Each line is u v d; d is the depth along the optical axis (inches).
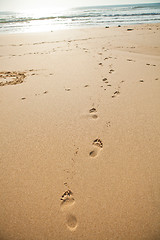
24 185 67.9
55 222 56.9
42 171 72.7
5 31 467.8
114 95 122.6
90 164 74.7
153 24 463.8
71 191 64.9
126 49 240.2
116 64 179.5
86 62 189.5
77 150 81.4
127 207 59.7
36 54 230.4
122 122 97.1
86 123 98.1
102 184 66.8
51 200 62.6
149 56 202.4
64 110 109.8
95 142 85.4
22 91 134.6
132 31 374.6
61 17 793.6
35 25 571.2
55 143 85.8
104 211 58.9
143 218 57.1
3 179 70.5
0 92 134.4
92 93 126.4
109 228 55.3
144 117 100.0
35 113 108.6
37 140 88.1
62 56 215.0
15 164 76.2
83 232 54.6
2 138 90.4
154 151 79.4
